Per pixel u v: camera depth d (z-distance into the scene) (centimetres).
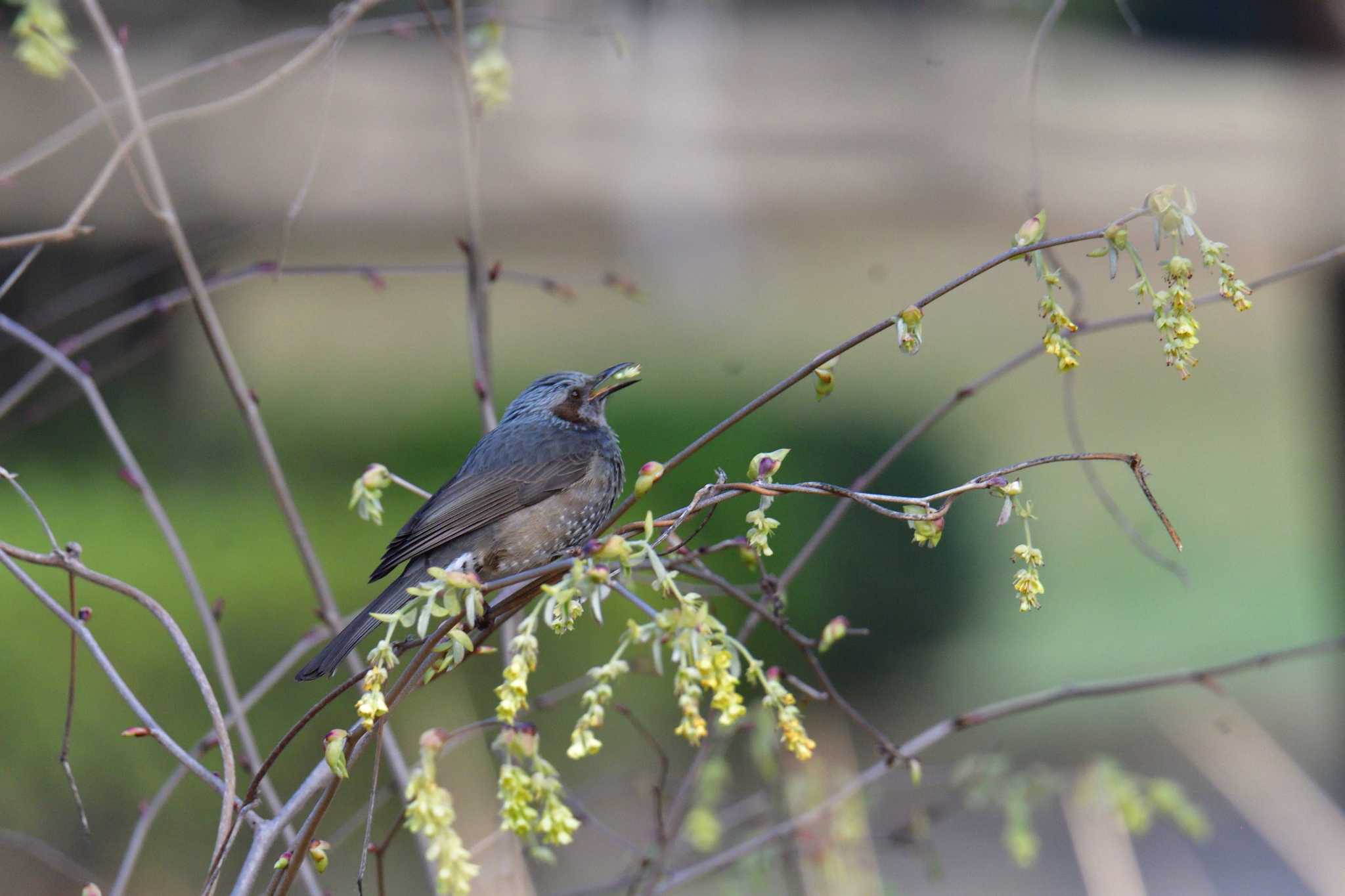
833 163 2986
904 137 2964
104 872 1052
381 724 385
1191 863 1231
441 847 351
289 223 612
